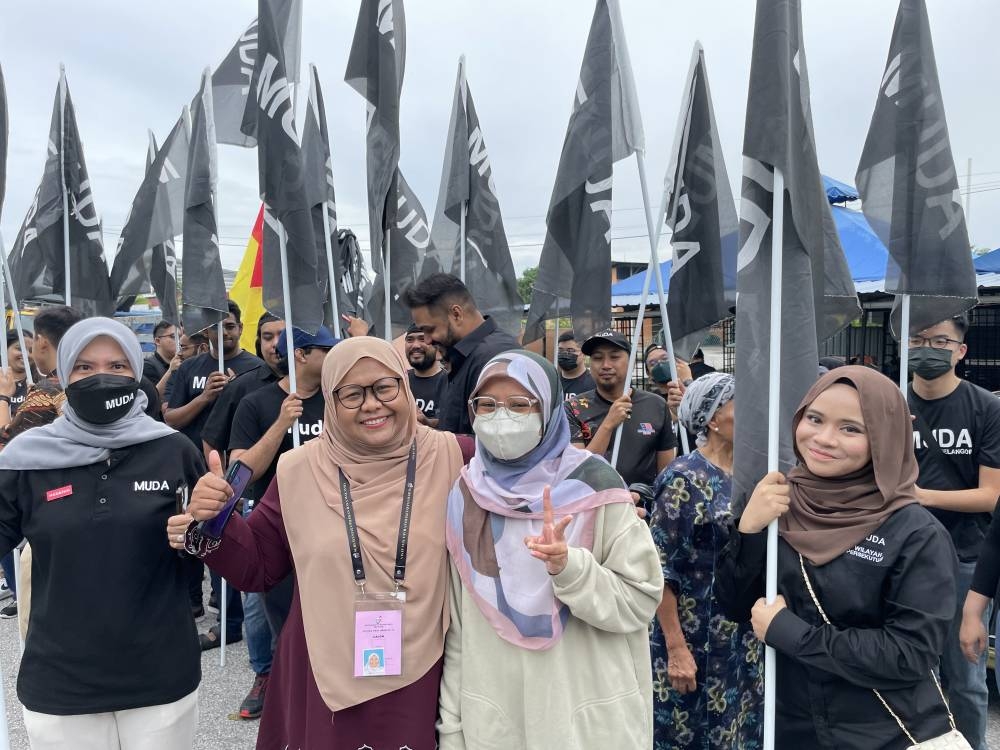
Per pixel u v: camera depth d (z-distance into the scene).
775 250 2.03
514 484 1.86
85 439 2.17
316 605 1.89
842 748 1.81
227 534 1.98
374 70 4.15
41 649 2.13
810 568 1.87
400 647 1.83
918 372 3.26
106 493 2.16
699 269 3.77
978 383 7.90
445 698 1.87
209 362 5.36
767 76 2.03
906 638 1.69
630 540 1.84
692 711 2.62
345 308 5.54
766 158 2.02
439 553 1.92
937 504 3.16
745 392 2.11
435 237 5.27
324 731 1.83
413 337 4.71
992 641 3.76
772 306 2.04
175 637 2.23
